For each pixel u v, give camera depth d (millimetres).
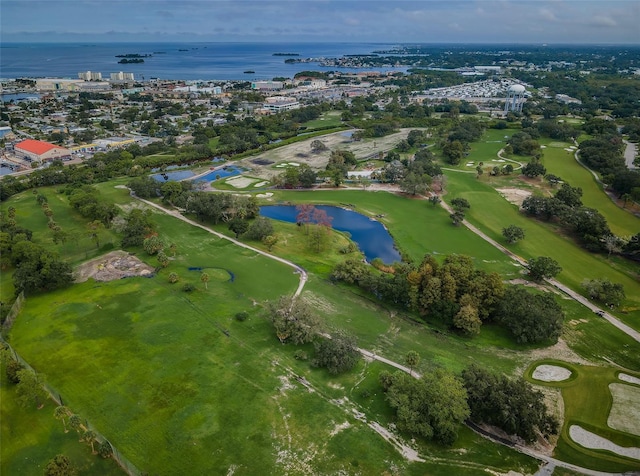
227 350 91500
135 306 106312
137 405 76812
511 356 92438
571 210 152875
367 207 175500
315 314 100938
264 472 65062
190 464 66125
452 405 70688
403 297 106438
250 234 145500
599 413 77438
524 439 71625
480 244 144375
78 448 68625
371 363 89062
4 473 64500
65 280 112812
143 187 180000
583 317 105000
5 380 82250
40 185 193625
